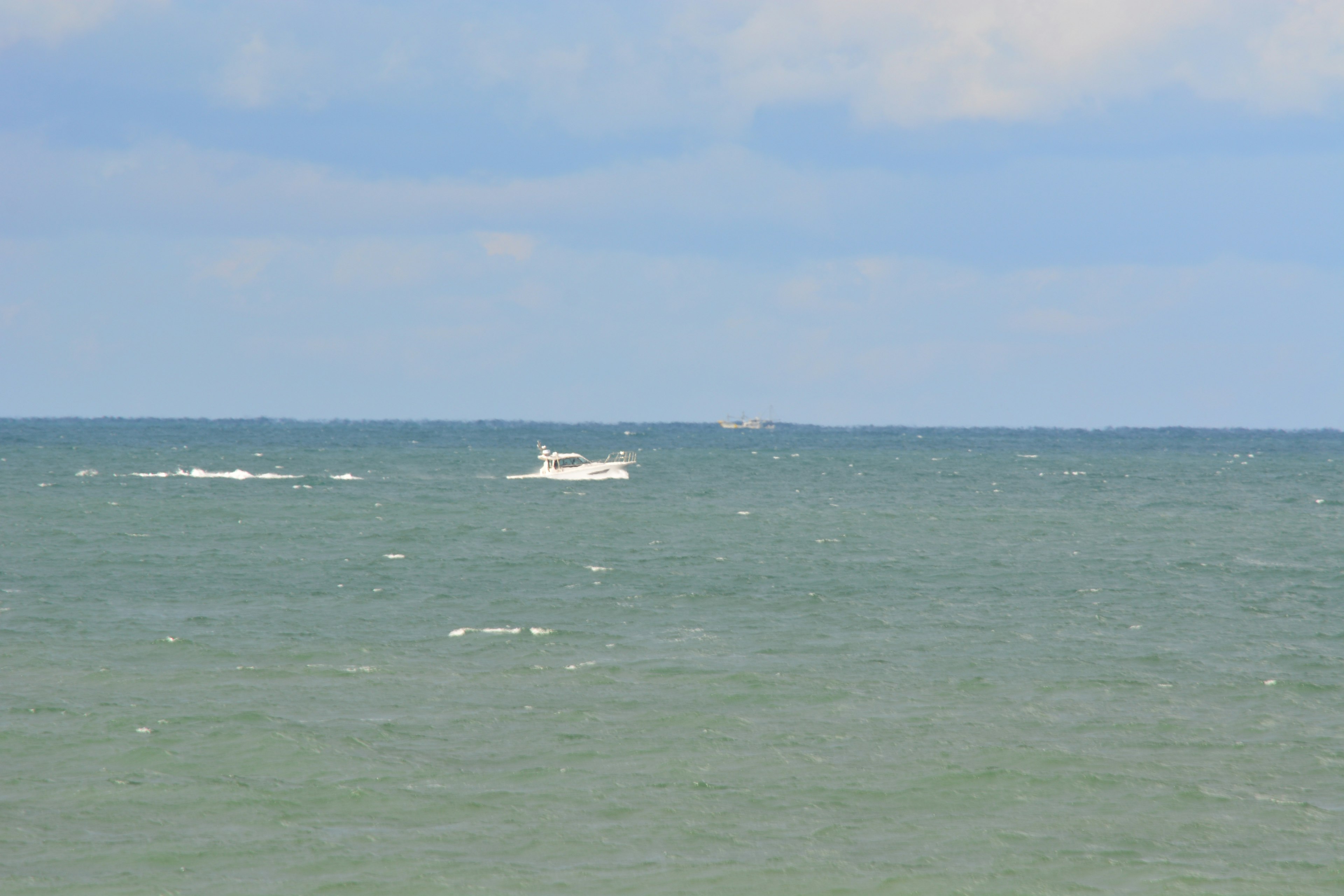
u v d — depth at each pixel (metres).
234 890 101.00
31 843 108.81
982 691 157.88
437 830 113.12
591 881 103.56
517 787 123.25
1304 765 130.25
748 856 108.44
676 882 103.38
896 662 174.25
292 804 118.38
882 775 126.94
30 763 127.31
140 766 127.06
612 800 120.31
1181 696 156.25
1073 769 128.38
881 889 102.69
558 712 147.12
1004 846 110.69
